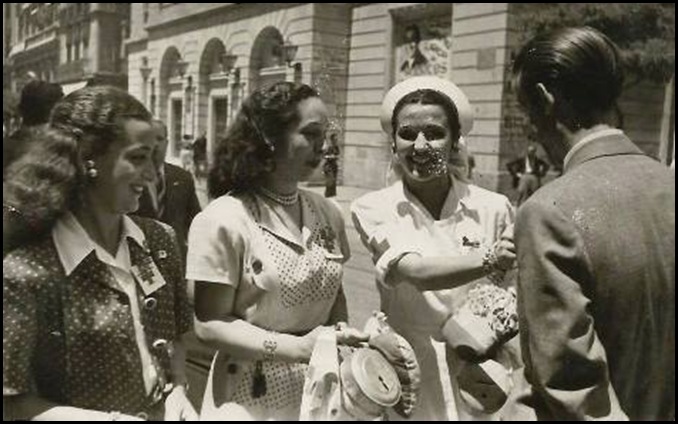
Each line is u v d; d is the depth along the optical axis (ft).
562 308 4.00
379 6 46.55
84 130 4.74
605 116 4.59
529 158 32.83
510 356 6.26
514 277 6.68
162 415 5.30
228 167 5.78
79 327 4.75
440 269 5.84
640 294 4.08
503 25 38.75
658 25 34.35
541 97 4.64
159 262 5.45
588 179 4.27
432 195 6.66
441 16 44.19
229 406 5.69
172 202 8.89
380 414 5.32
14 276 4.54
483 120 38.75
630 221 4.12
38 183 4.66
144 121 4.91
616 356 4.19
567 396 3.98
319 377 5.24
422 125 6.30
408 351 5.93
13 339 4.48
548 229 4.12
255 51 42.14
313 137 5.75
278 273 5.63
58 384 4.81
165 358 5.34
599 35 4.58
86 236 4.83
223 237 5.52
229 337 5.51
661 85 36.45
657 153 36.83
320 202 6.37
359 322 9.70
